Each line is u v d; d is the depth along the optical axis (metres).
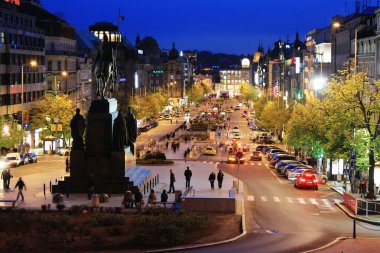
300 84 195.62
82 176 63.16
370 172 63.91
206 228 48.00
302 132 92.31
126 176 63.41
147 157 101.06
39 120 121.25
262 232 47.75
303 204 62.97
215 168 95.62
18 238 41.41
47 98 127.25
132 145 69.56
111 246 41.47
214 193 64.44
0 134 96.12
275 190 73.62
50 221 45.81
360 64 113.31
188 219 47.22
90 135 63.25
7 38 119.44
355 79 70.25
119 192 62.06
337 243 43.59
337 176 83.62
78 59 176.38
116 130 63.22
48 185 69.56
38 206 55.03
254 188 75.12
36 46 138.62
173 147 126.56
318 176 80.94
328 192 72.62
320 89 130.25
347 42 131.00
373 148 64.38
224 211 55.59
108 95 71.69
